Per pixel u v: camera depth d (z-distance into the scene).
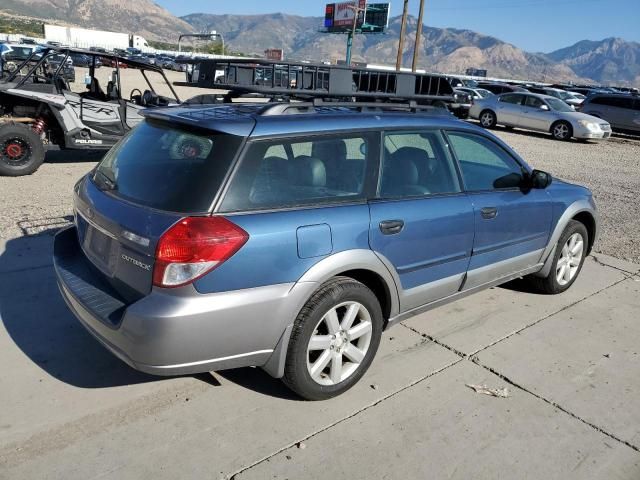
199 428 3.02
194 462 2.77
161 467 2.72
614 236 7.47
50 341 3.77
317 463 2.81
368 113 3.60
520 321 4.60
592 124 19.70
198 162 2.91
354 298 3.23
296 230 2.95
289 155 3.09
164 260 2.67
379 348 4.01
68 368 3.49
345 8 68.38
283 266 2.91
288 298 2.93
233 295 2.78
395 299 3.55
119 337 2.79
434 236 3.66
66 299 3.28
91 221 3.20
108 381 3.39
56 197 7.41
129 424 3.02
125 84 26.58
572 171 12.86
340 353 3.28
